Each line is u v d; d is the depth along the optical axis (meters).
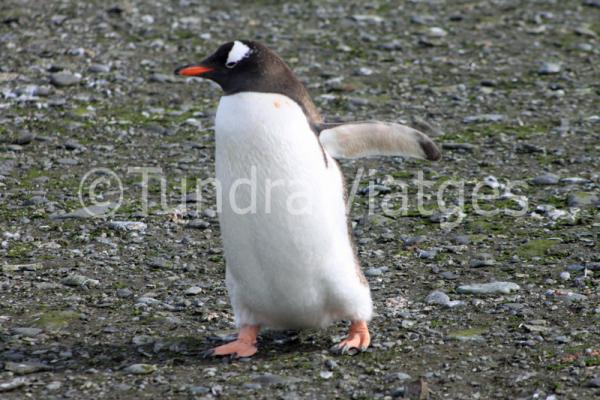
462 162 19.98
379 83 24.59
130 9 29.14
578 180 18.58
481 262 14.92
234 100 11.16
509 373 11.12
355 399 10.56
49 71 24.70
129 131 21.58
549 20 29.22
